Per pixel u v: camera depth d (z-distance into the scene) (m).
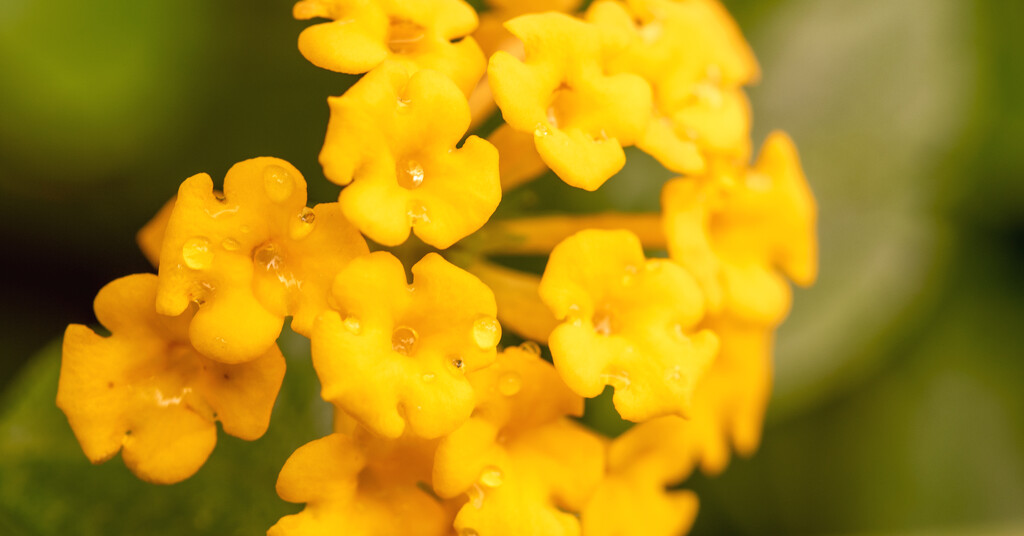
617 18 0.12
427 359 0.11
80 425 0.11
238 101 0.14
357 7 0.12
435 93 0.11
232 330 0.11
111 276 0.14
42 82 0.14
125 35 0.14
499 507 0.12
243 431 0.12
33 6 0.14
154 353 0.12
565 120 0.12
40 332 0.14
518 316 0.12
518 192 0.13
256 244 0.11
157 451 0.12
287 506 0.13
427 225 0.11
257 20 0.14
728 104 0.13
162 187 0.14
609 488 0.13
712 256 0.12
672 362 0.12
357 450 0.11
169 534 0.13
